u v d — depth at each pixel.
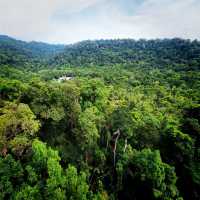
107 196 25.95
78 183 20.25
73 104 26.78
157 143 33.34
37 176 18.78
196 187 30.38
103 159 28.33
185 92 74.44
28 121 19.89
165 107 54.16
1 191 16.61
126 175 28.81
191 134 35.09
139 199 28.09
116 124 30.72
